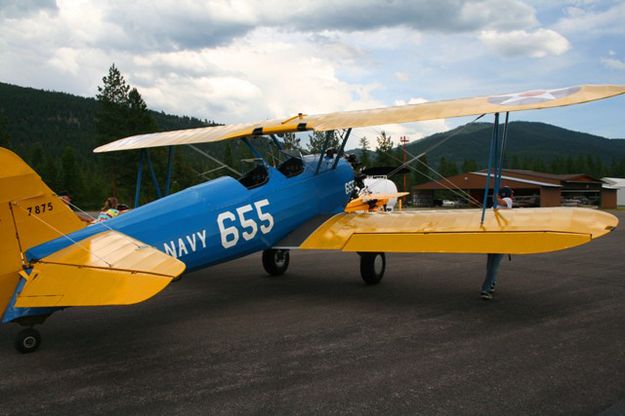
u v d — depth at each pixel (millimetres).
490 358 4102
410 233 6344
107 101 39750
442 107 6016
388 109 6531
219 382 3682
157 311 5957
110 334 5012
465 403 3238
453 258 10133
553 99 5273
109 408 3266
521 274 8141
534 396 3332
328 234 6895
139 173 8250
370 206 12367
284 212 6984
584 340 4566
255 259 10320
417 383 3586
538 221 5699
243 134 7000
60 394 3506
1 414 3205
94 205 57062
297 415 3115
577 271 8414
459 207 48906
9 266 4301
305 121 6859
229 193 6277
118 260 4387
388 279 7848
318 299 6500
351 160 9289
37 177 4426
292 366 3996
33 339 4457
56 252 4520
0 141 44844
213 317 5637
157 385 3645
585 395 3338
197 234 5742
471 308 5879
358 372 3830
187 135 8086
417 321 5328
